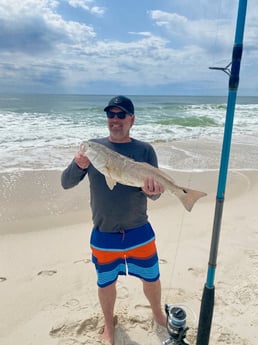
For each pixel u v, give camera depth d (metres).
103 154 2.51
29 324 3.13
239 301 3.47
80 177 2.73
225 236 5.05
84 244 4.84
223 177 2.39
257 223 5.60
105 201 2.70
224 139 2.35
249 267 4.14
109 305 2.93
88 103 47.66
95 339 2.95
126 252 2.81
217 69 2.24
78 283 3.83
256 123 20.38
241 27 2.17
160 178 2.49
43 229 5.36
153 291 3.00
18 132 14.38
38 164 9.16
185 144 12.90
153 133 15.48
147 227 2.88
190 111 29.86
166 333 3.03
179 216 5.95
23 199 6.66
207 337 2.65
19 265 4.20
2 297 3.53
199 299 3.54
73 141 12.51
